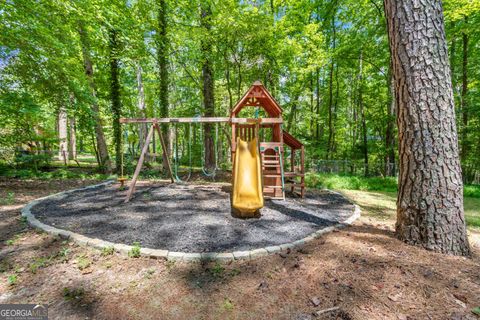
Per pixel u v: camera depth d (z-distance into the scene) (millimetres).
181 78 13695
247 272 2281
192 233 3137
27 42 6062
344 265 2338
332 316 1704
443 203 2584
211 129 10422
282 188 5363
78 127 9969
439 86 2570
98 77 11375
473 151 11242
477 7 8172
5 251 2635
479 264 2381
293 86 12672
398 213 2986
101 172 10484
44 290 2006
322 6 14148
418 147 2652
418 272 2188
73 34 8016
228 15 7918
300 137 14719
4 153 9195
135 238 2916
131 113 14875
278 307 1810
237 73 10328
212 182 7742
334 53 12281
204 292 1991
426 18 2576
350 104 20125
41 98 7473
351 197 6246
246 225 3506
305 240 2955
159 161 17094
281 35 9891
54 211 4016
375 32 11430
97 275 2217
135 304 1848
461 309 1746
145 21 9320
